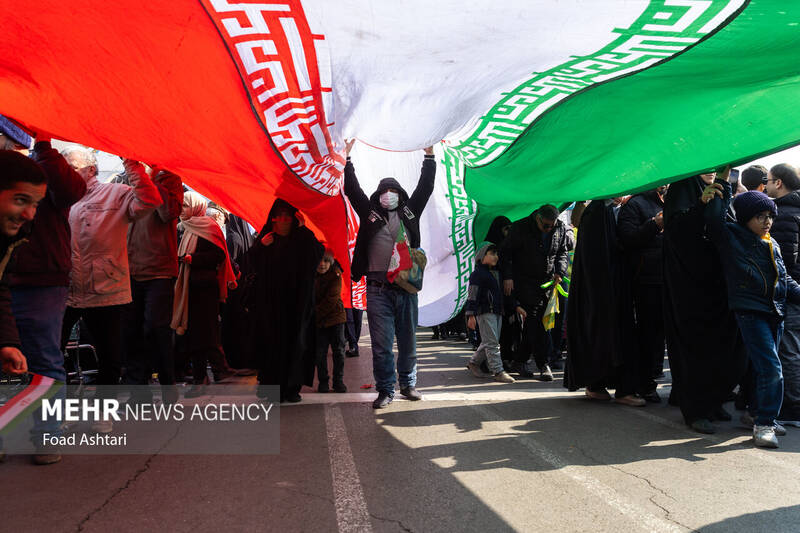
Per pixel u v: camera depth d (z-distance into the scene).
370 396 5.98
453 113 3.72
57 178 3.78
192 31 2.83
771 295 4.15
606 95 3.79
